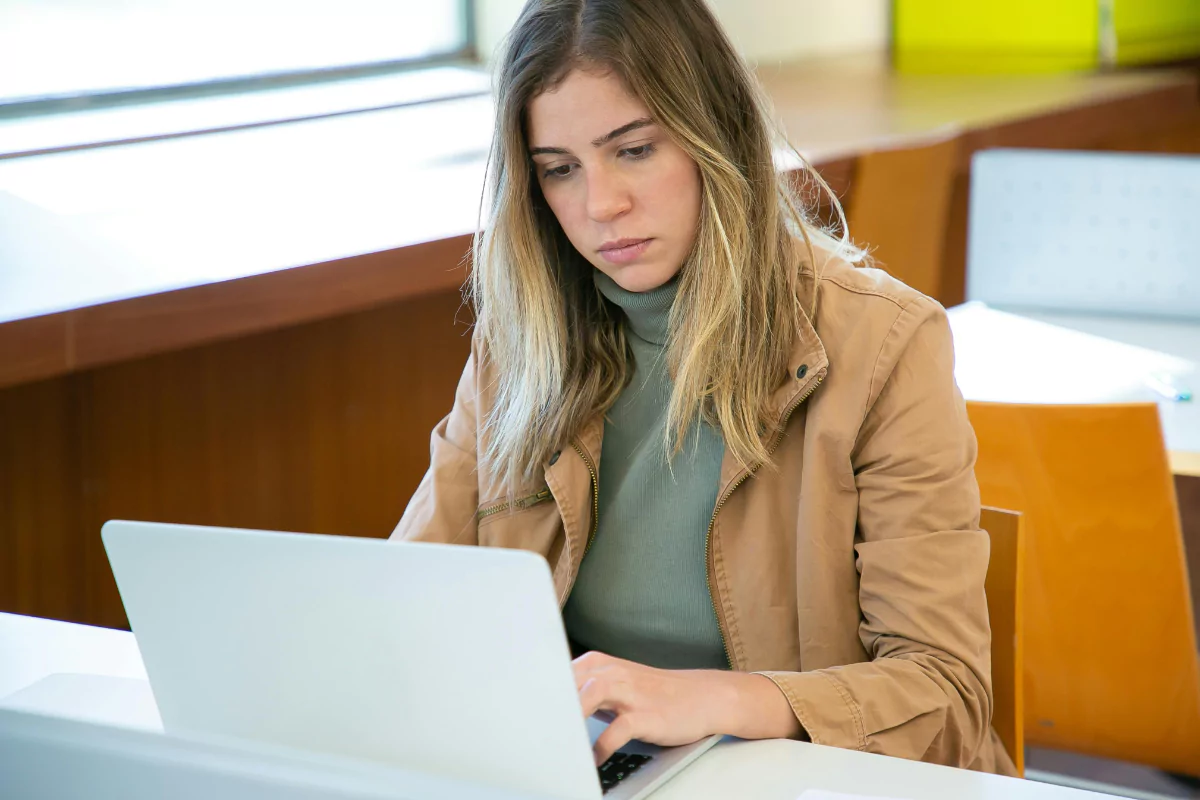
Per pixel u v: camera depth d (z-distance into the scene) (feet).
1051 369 8.41
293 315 8.07
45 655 4.71
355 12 13.74
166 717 3.90
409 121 12.77
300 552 3.42
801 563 4.90
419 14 14.42
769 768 3.90
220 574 3.57
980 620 4.71
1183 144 18.37
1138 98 15.92
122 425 9.34
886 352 4.82
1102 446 6.05
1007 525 4.97
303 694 3.62
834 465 4.87
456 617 3.28
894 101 14.76
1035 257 10.43
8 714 3.93
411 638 3.38
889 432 4.80
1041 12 19.16
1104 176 10.16
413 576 3.29
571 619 5.42
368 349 11.01
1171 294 10.02
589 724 4.11
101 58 11.54
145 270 7.75
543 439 5.26
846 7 19.35
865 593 4.78
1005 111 13.93
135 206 9.36
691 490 5.15
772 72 17.40
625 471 5.34
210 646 3.70
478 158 11.34
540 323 5.22
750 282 4.91
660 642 5.21
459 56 14.96
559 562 5.29
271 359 10.27
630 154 4.80
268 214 9.29
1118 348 8.92
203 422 9.89
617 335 5.36
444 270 8.95
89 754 3.80
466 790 3.41
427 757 3.50
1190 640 6.20
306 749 3.67
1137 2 18.83
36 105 11.14
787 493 5.01
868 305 4.93
